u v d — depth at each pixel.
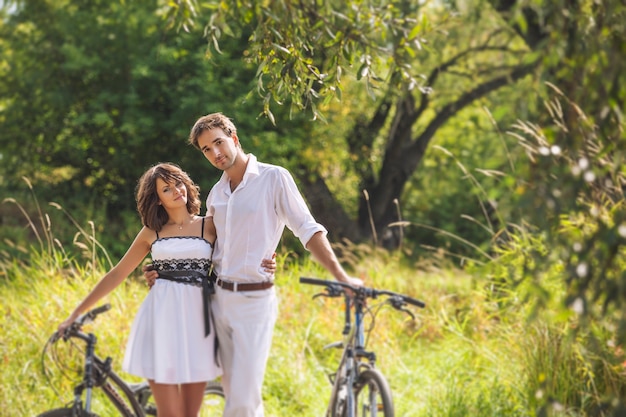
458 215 26.02
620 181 3.80
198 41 18.05
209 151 4.62
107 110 19.31
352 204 23.95
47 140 20.19
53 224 17.41
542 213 2.27
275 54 4.58
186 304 4.63
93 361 5.00
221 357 4.73
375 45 5.18
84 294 7.93
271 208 4.68
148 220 4.75
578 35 2.60
